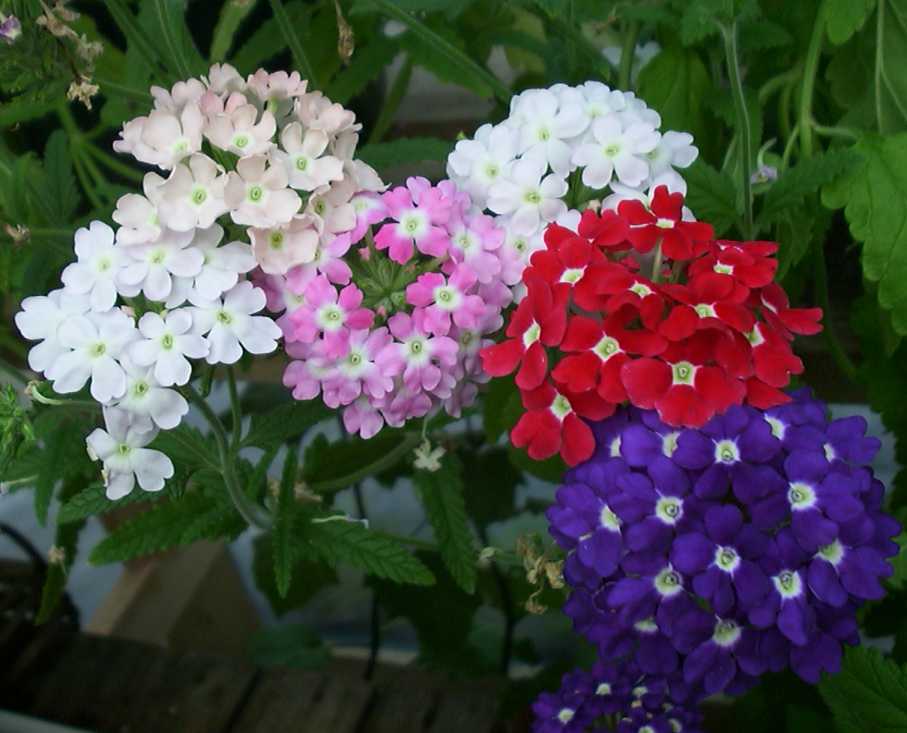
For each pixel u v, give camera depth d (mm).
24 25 323
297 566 495
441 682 416
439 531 372
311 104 315
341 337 308
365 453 448
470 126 510
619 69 400
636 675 346
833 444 301
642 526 288
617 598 291
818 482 289
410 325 312
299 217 303
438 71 410
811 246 405
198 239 303
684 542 285
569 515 298
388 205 314
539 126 327
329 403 316
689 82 390
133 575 555
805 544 286
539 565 352
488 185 329
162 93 327
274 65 519
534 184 324
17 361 467
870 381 407
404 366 312
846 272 445
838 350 413
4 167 401
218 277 301
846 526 289
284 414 343
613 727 373
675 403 291
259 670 422
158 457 315
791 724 414
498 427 392
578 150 325
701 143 398
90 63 336
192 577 558
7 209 388
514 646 511
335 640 587
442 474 377
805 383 438
